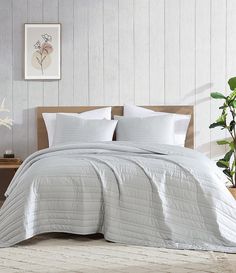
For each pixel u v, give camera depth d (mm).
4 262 2904
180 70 5207
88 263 2883
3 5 5188
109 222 3357
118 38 5203
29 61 5199
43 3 5191
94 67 5215
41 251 3156
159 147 3936
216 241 3252
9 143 5223
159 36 5199
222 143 4941
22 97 5219
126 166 3465
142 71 5211
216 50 5203
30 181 3410
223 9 5195
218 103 5199
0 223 3398
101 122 4676
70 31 5207
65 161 3543
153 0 5191
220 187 3375
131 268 2787
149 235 3305
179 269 2762
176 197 3354
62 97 5223
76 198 3402
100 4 5203
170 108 5145
